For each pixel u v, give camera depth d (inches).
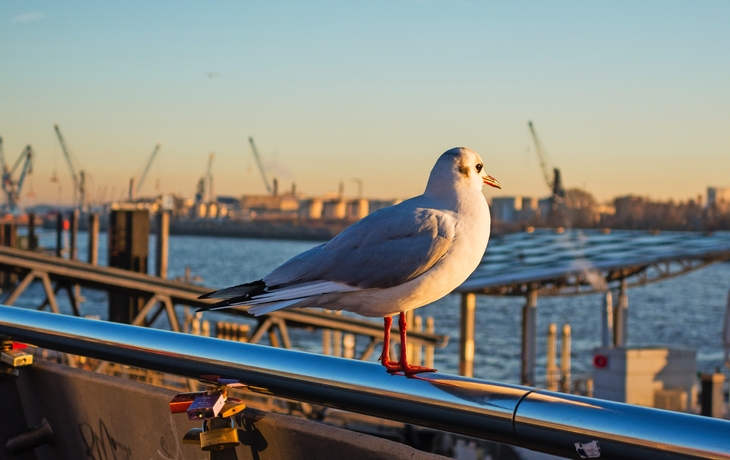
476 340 2052.2
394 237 128.7
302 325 839.7
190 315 1143.6
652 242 1427.2
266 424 96.6
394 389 85.8
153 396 110.4
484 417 78.7
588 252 1374.3
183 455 109.7
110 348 112.0
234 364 98.1
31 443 129.8
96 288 813.9
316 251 133.5
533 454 301.7
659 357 864.3
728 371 1508.4
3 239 3334.2
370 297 128.5
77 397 123.5
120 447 118.8
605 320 1317.7
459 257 129.6
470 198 134.8
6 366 130.3
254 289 131.7
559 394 75.6
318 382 91.9
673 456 65.4
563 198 4252.0
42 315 123.4
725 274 6594.5
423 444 558.6
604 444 69.6
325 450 90.4
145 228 1181.7
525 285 1255.5
